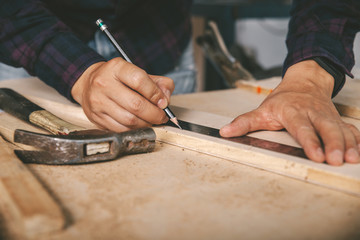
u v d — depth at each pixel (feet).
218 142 2.37
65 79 3.08
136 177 2.03
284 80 3.04
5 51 3.43
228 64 5.21
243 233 1.50
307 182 2.00
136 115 2.57
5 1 3.29
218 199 1.79
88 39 4.43
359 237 1.49
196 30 8.46
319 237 1.48
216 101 3.75
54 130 2.59
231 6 8.28
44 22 3.34
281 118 2.54
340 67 3.06
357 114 3.11
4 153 2.13
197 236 1.47
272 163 2.13
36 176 2.02
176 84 5.38
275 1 10.43
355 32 3.39
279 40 13.93
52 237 1.44
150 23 4.71
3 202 1.69
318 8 3.31
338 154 1.98
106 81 2.55
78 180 1.98
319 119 2.31
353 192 1.86
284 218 1.62
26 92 3.81
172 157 2.36
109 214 1.63
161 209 1.68
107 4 4.17
